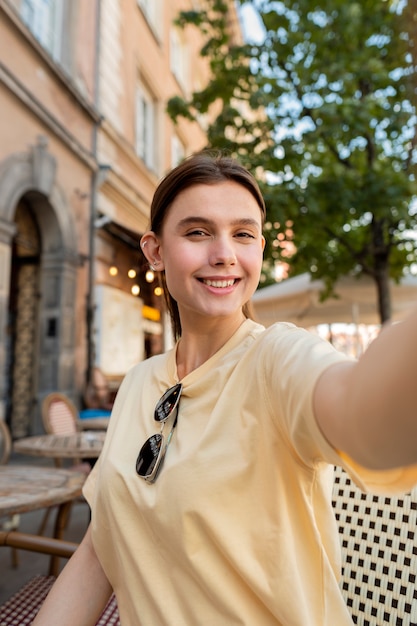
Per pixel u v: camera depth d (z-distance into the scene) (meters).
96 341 7.39
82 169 7.32
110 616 1.40
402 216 5.57
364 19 5.84
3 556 2.99
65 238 6.70
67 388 6.62
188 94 13.66
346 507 1.07
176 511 0.71
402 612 0.94
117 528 0.81
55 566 2.03
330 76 5.86
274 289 7.32
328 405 0.50
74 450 2.68
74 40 7.09
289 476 0.68
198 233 0.86
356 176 5.91
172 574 0.75
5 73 5.23
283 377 0.62
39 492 1.79
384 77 5.69
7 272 5.31
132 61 9.43
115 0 8.70
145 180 10.12
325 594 0.69
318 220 5.94
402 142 6.09
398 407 0.41
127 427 0.91
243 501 0.69
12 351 6.54
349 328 9.09
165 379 0.93
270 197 5.45
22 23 5.53
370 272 6.21
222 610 0.70
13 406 6.41
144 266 1.61
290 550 0.67
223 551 0.69
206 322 0.89
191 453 0.73
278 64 6.35
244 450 0.69
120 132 8.80
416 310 0.42
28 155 5.79
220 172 0.86
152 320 9.67
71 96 6.95
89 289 7.36
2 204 5.27
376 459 0.44
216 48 6.80
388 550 1.00
